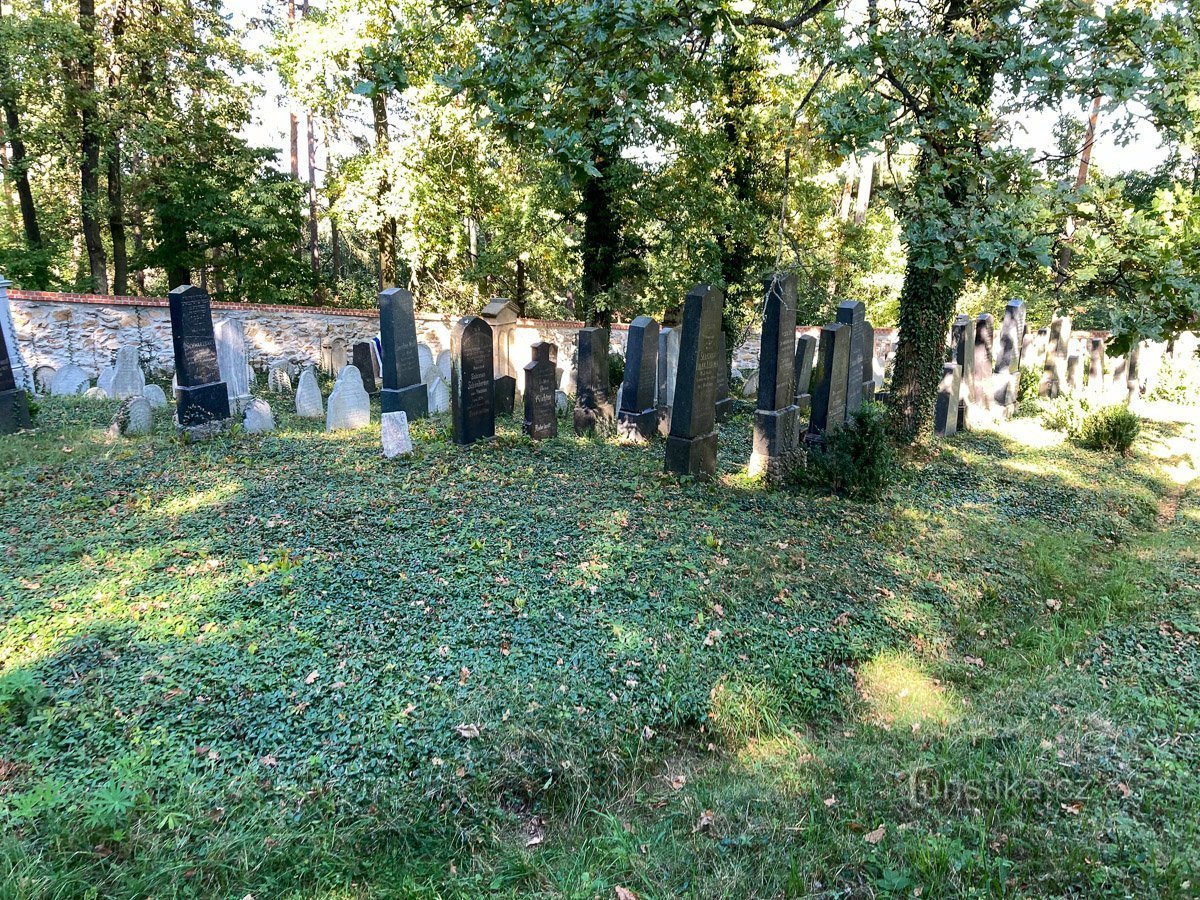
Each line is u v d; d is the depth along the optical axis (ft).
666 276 61.00
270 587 20.10
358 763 14.21
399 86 19.31
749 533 26.61
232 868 12.01
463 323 34.40
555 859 13.28
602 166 57.26
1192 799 13.65
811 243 73.56
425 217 70.85
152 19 72.13
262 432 37.52
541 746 15.35
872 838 13.10
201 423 35.53
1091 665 19.80
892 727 17.28
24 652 16.83
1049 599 24.81
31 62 63.82
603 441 39.11
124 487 27.91
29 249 80.48
